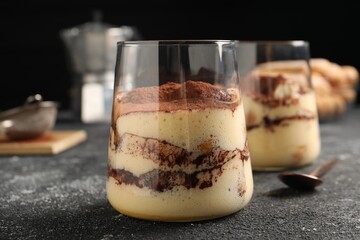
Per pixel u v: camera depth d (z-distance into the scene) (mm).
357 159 581
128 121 382
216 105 379
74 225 394
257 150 514
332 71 897
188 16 1218
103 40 890
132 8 1216
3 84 1236
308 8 1190
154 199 376
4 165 593
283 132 511
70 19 1215
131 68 386
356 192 458
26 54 1229
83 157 627
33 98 683
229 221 391
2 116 665
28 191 483
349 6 1182
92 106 917
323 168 505
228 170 384
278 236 367
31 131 671
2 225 399
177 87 376
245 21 1210
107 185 410
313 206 422
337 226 382
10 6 1197
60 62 1233
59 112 1123
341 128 813
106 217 407
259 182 489
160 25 1222
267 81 509
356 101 1190
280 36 1206
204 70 381
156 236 368
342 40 1196
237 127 391
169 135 373
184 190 375
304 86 519
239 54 509
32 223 401
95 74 916
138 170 379
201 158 375
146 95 379
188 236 367
